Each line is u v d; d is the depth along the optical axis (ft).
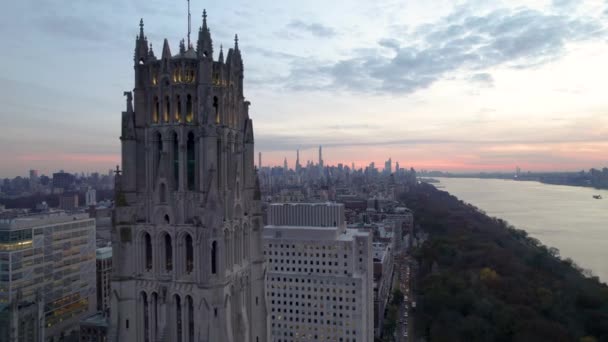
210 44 181.27
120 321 188.65
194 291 180.65
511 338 623.36
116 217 187.62
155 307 190.08
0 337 526.57
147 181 187.93
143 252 190.49
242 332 196.65
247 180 212.02
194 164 186.29
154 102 187.83
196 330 180.55
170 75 181.57
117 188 188.85
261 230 218.38
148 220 188.24
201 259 178.29
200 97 179.73
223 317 180.34
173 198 183.83
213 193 176.86
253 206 215.10
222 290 179.52
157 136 188.03
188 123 183.42
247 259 210.38
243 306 202.08
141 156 190.80
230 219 189.26
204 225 176.55
